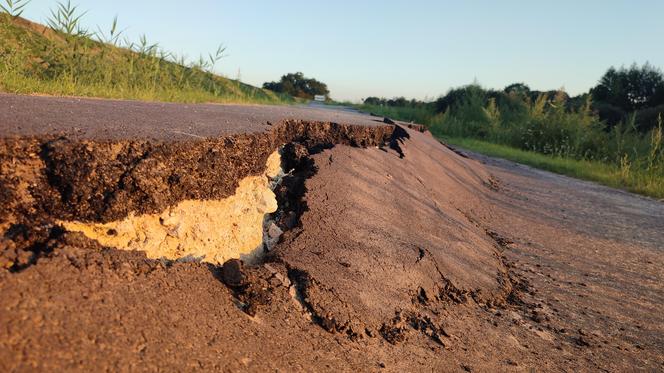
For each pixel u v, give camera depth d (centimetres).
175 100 161
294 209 77
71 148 47
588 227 145
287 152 89
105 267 45
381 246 74
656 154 275
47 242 45
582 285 96
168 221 54
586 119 346
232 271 55
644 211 182
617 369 67
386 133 135
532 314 79
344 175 88
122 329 40
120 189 50
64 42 160
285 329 54
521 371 62
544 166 279
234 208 64
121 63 164
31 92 108
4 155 44
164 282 48
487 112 416
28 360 34
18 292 38
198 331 45
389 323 62
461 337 65
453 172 156
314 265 64
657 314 87
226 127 76
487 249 102
